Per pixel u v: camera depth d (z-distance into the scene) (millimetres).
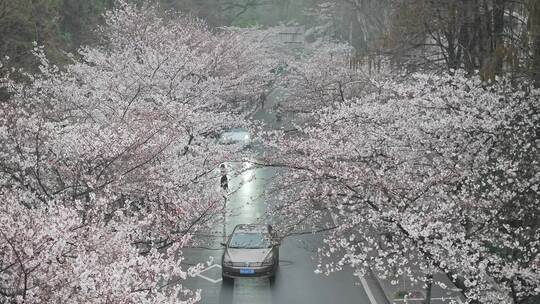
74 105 19516
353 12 37125
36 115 14555
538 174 12836
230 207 26531
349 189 13633
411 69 21312
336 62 34406
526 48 14016
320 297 17781
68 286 8703
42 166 13828
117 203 15312
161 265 10133
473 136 14391
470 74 18438
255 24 70062
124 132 13836
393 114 15180
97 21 39781
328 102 29000
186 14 47906
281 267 20406
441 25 18078
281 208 15781
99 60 26641
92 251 9453
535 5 13242
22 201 12883
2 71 21562
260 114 44625
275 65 47562
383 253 13062
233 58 38031
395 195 13312
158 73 23750
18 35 25156
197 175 17750
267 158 16422
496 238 13172
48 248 8719
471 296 11961
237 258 19172
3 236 8430
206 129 22531
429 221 12508
